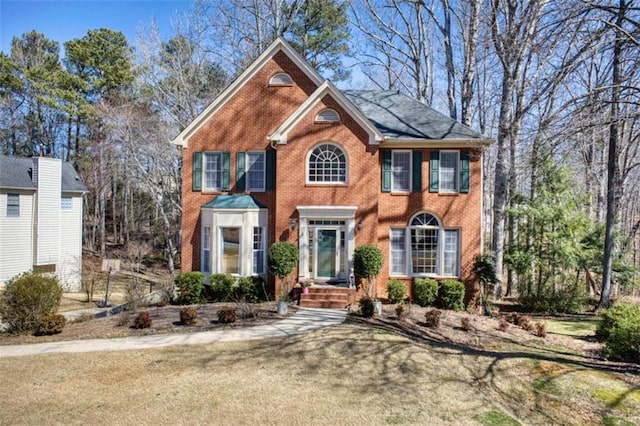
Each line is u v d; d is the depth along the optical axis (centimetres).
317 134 1898
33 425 797
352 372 1062
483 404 951
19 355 1162
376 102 2292
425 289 1889
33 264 2834
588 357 1362
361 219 1867
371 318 1549
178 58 3234
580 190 2383
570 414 965
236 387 969
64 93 4006
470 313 1864
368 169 1873
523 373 1155
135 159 3262
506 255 2289
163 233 4491
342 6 3303
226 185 2058
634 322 1355
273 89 2056
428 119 2130
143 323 1411
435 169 1975
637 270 2398
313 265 1939
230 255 1975
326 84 1877
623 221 3703
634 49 1211
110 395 925
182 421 821
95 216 4334
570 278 2281
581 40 1294
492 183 3794
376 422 840
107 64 4247
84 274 3048
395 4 3106
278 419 837
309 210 1873
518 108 2094
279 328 1395
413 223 1995
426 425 838
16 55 4338
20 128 4441
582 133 1247
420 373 1084
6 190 2706
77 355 1157
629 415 959
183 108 3198
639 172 3400
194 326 1426
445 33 2938
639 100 1209
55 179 2973
